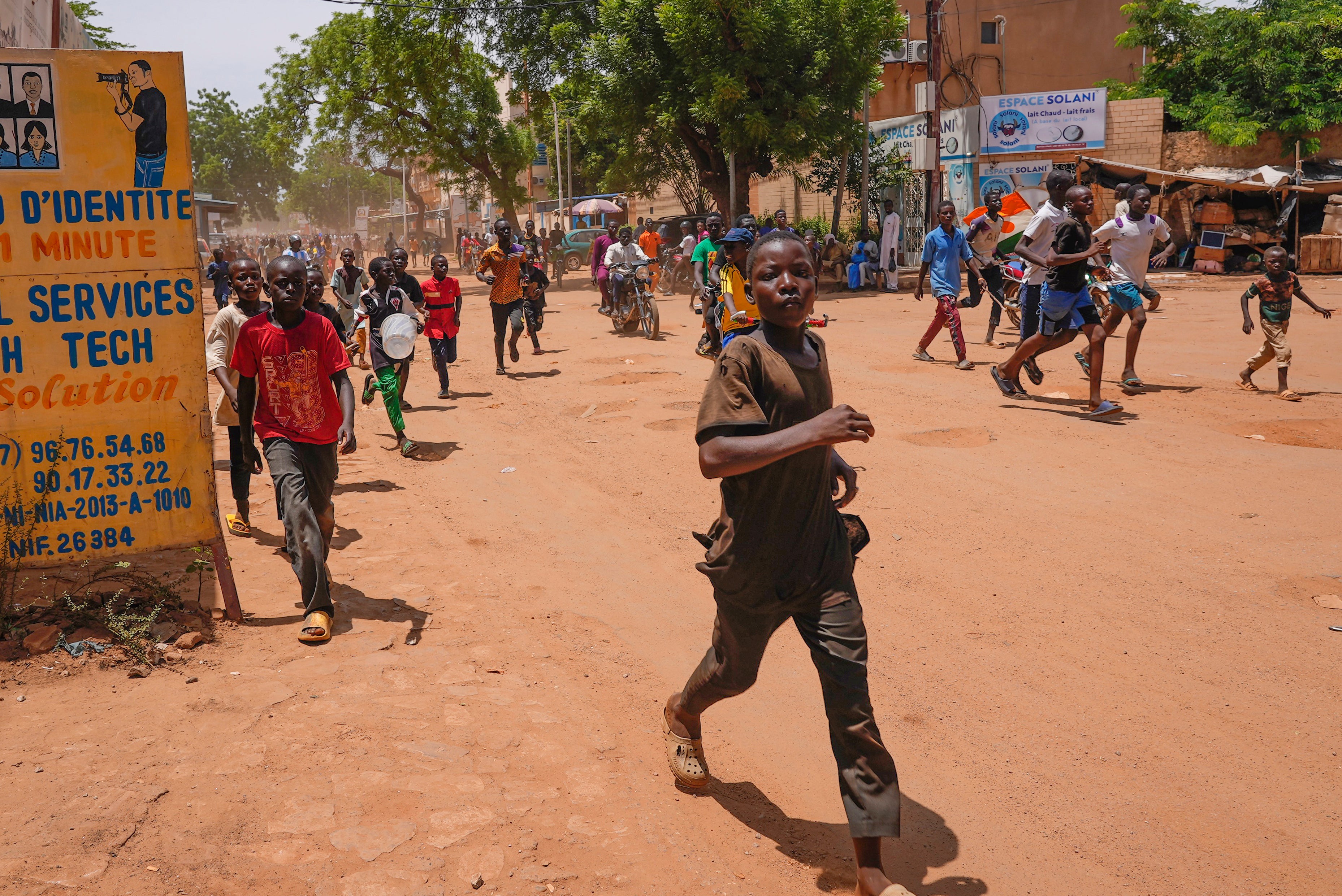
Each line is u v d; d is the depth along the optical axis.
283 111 37.50
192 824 3.08
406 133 35.12
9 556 4.60
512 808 3.31
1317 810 3.45
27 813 3.07
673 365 12.98
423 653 4.63
